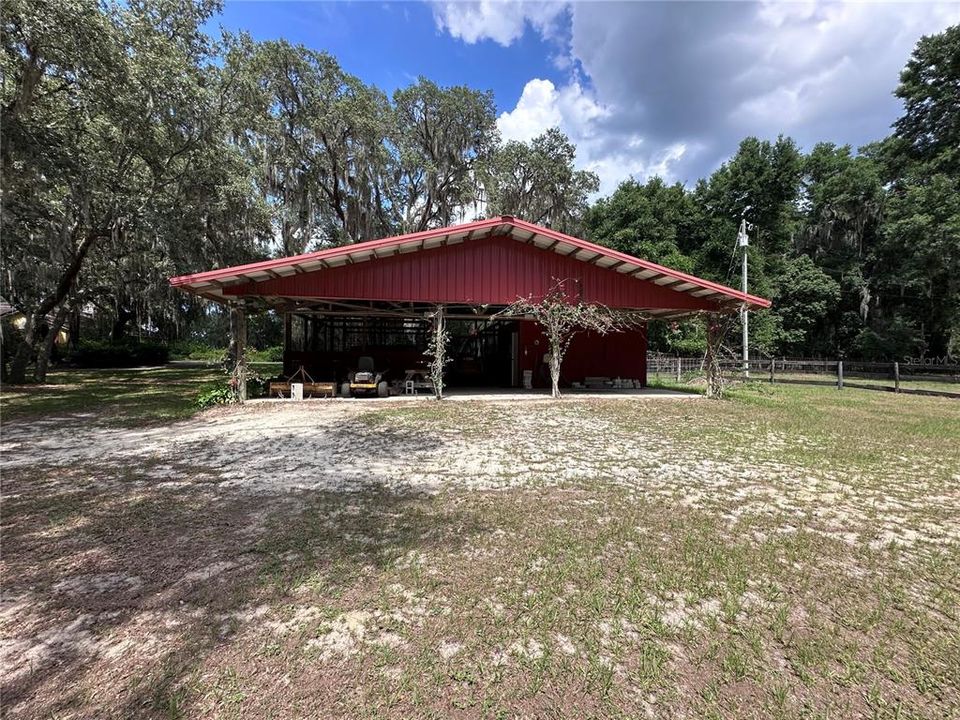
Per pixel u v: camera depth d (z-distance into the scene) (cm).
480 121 2511
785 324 2838
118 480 470
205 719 175
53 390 1341
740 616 241
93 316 2981
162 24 1241
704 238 2967
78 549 315
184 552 310
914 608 249
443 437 687
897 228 2258
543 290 1188
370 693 188
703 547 317
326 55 2173
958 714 179
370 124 2147
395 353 1597
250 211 1609
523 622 233
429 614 241
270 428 758
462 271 1148
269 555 304
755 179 2905
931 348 2878
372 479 473
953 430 742
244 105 1462
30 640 221
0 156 1018
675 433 718
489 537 331
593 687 192
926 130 2392
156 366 2633
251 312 1277
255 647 215
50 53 960
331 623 233
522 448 615
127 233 1535
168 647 215
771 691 191
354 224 2328
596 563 293
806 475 492
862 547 322
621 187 2942
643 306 1238
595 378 1562
